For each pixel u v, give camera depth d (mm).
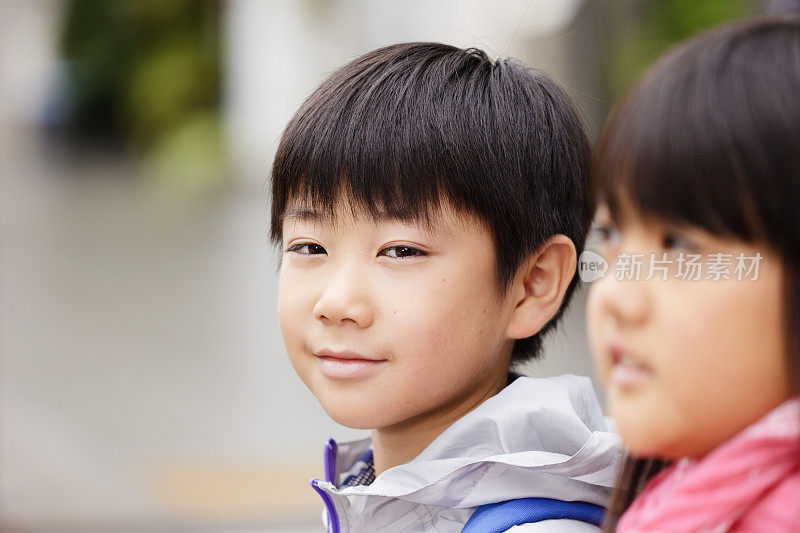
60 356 11414
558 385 2125
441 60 2143
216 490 7191
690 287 1197
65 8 34562
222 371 10672
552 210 2119
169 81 27578
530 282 2109
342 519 2098
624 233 1278
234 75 24984
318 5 22781
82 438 8531
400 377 1932
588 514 1957
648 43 10836
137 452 8148
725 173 1156
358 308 1924
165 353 11492
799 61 1172
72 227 21203
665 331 1209
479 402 2143
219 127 26156
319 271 2014
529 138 2080
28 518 6715
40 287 15445
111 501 7039
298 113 2143
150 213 23203
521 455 1926
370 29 20797
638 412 1237
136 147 32656
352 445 2523
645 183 1207
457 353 1968
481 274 1991
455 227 1955
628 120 1245
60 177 29312
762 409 1205
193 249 18531
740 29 1225
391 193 1936
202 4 27547
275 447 8203
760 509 1205
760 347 1181
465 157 1972
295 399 9570
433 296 1930
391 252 1950
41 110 38625
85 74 35312
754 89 1166
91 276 16266
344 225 1965
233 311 13617
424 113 1996
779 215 1144
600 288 1277
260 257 17547
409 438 2145
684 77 1204
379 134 1966
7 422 8992
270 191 2268
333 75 2193
